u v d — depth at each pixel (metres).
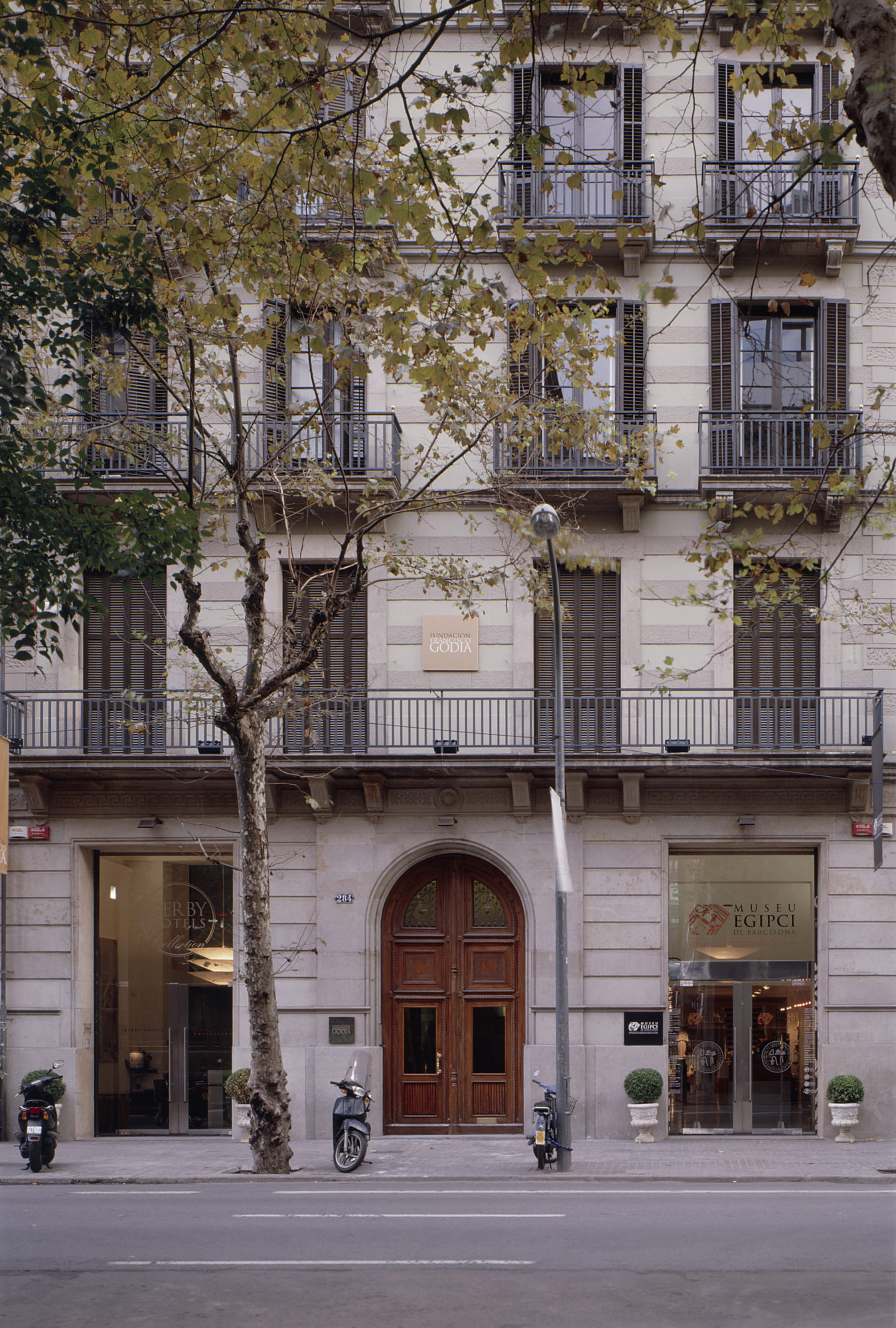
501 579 16.98
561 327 10.65
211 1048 19.59
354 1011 19.05
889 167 6.64
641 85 20.03
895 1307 7.77
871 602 19.14
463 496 17.06
